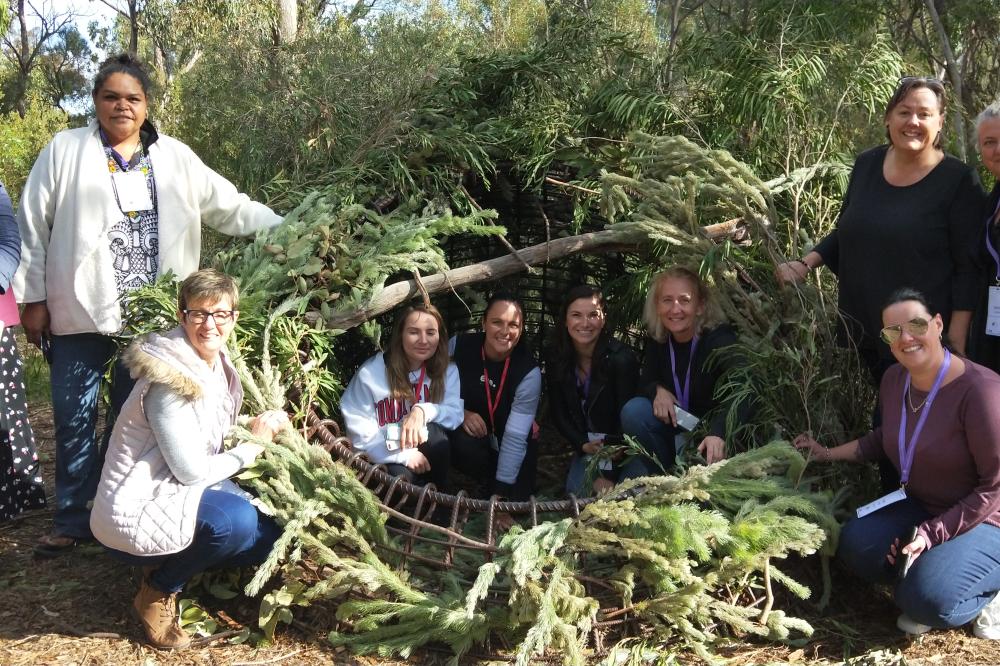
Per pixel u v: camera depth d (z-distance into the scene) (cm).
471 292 424
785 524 266
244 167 514
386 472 304
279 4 740
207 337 257
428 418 336
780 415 316
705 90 453
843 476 314
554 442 473
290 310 343
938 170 298
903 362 268
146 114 318
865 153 323
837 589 307
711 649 271
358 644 266
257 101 524
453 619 249
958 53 730
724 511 293
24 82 1786
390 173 415
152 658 263
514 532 265
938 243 297
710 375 341
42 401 544
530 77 456
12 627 279
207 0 771
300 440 287
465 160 417
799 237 378
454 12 879
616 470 362
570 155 441
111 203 312
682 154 351
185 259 331
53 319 318
